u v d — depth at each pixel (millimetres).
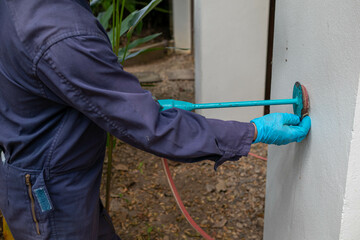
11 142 983
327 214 1041
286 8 1296
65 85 854
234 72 2867
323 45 1020
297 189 1273
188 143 981
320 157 1072
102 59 869
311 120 1129
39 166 988
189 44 5344
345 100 913
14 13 861
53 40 826
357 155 907
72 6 865
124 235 2020
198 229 1348
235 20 2725
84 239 1084
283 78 1365
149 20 5906
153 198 2340
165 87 4219
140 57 5086
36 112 964
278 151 1480
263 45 2799
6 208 1071
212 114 2975
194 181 2500
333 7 951
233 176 2527
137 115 901
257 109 2971
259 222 2076
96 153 1059
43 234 1025
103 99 880
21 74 896
